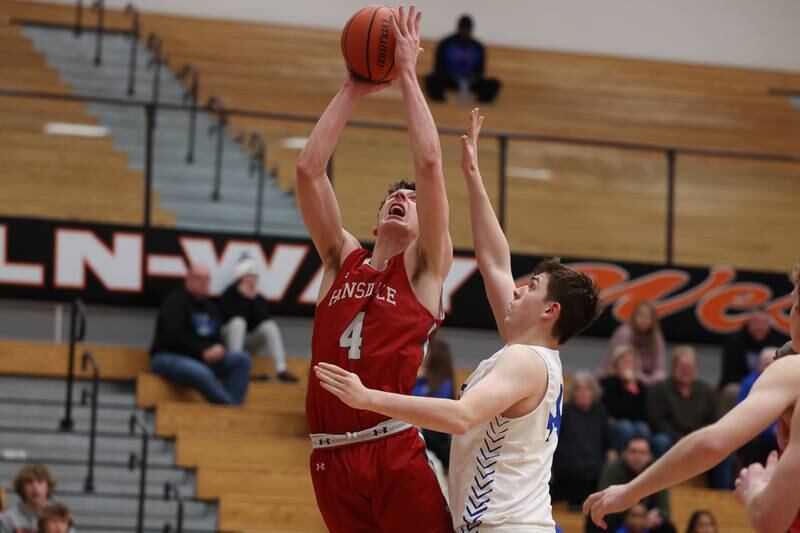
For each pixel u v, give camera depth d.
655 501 13.16
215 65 21.61
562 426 13.79
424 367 14.07
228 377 14.98
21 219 15.83
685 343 17.56
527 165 17.78
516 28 24.48
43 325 16.19
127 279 15.97
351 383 4.67
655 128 23.45
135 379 15.23
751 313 17.23
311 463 5.71
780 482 4.38
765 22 25.61
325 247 5.96
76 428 14.55
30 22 20.98
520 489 5.22
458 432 4.82
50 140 16.42
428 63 23.61
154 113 16.59
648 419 14.53
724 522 14.34
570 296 5.32
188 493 13.74
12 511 11.51
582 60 24.06
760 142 23.89
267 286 16.20
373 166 16.58
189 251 16.08
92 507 13.35
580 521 13.30
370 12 5.93
